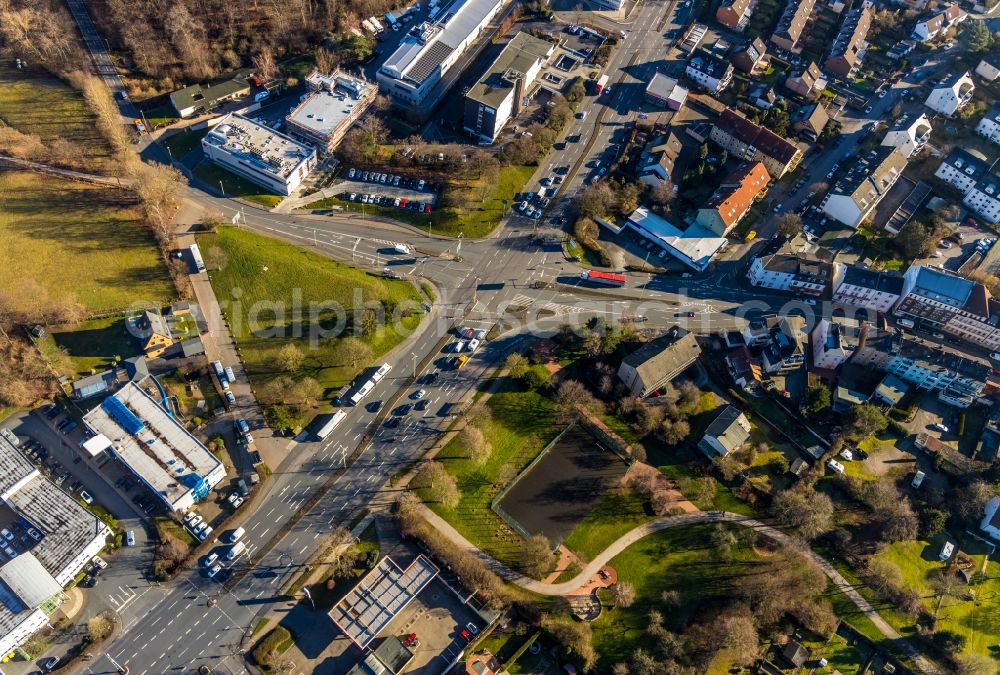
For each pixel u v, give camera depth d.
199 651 185.75
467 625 193.00
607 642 193.00
